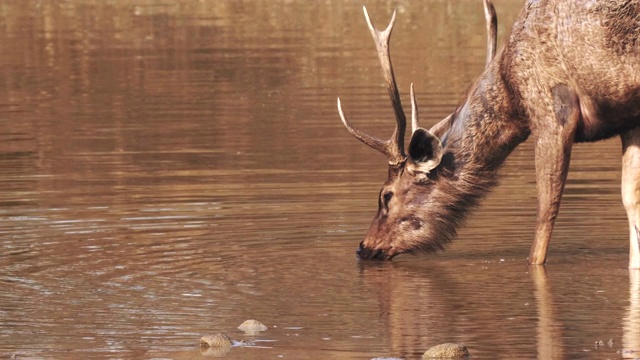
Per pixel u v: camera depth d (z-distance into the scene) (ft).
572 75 58.29
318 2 186.60
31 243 65.26
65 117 110.32
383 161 88.79
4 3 193.26
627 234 67.36
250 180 82.79
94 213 72.90
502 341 46.62
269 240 66.18
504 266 60.54
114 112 112.37
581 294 54.29
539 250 60.64
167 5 190.19
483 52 142.51
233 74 132.26
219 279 57.62
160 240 66.03
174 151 93.76
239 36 160.04
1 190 80.38
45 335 48.01
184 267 60.18
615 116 58.80
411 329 48.57
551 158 59.16
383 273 59.57
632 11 56.54
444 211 62.54
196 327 49.06
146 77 131.64
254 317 50.70
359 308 52.31
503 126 61.16
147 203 75.82
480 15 168.86
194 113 110.83
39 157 92.27
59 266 60.18
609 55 57.16
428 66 134.10
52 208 74.49
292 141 96.89
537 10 58.95
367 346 46.14
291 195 77.87
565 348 45.50
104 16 180.04
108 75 133.49
